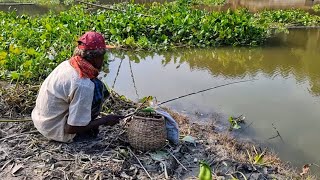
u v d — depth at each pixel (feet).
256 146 17.52
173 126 15.24
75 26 36.94
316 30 45.09
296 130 19.39
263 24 43.34
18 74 21.25
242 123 19.93
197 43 36.27
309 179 14.84
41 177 13.15
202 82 26.35
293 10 54.24
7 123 16.56
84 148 14.62
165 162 14.23
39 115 14.64
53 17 40.50
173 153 15.05
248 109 21.77
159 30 37.01
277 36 41.34
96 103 14.33
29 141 15.11
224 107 21.94
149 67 29.55
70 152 14.37
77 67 13.76
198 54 34.12
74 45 28.35
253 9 64.08
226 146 16.66
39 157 14.07
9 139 15.26
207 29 37.01
